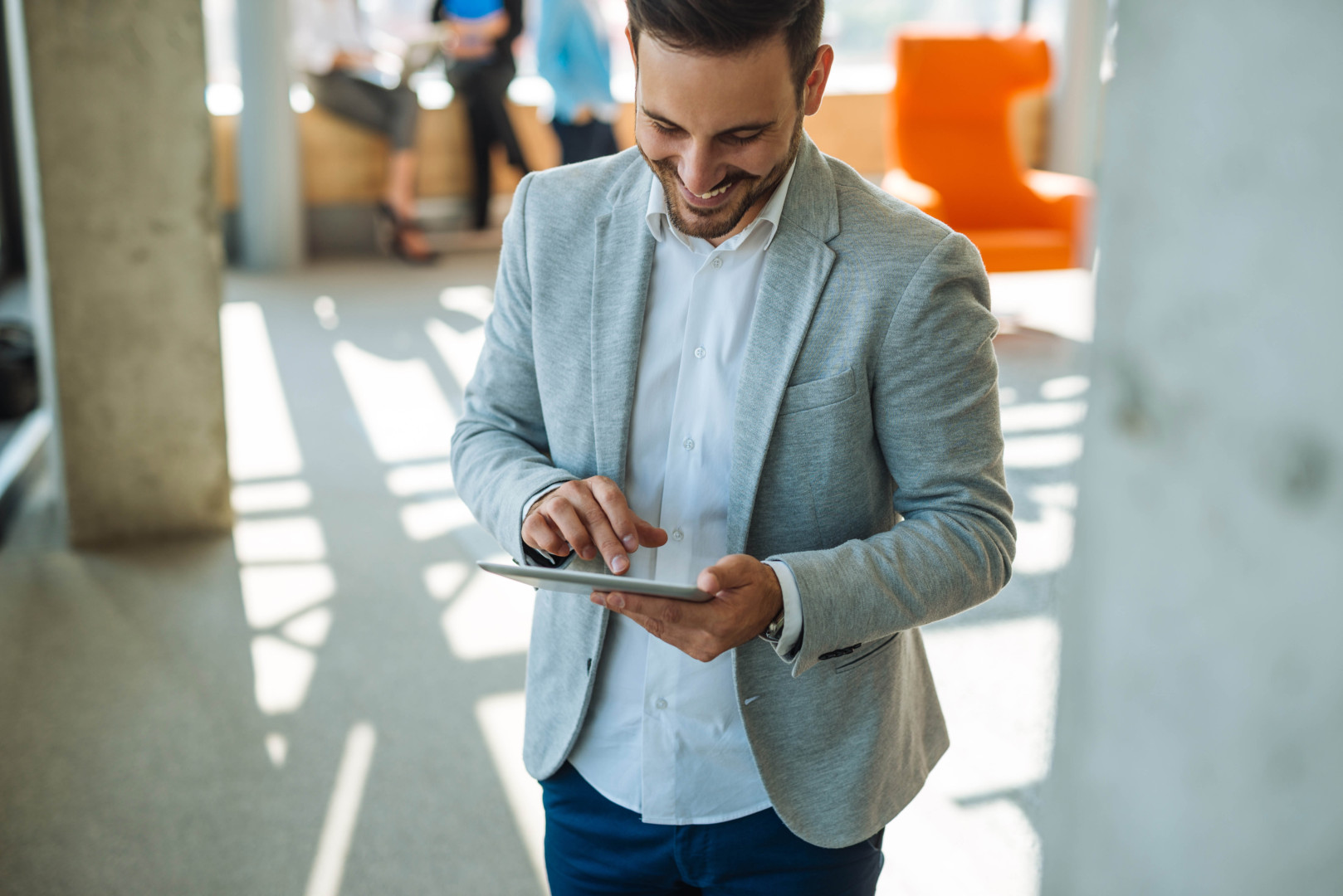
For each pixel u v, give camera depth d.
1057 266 5.53
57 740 2.60
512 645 3.05
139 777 2.47
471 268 7.47
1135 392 0.46
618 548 1.00
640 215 1.09
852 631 0.97
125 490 3.57
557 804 1.21
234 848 2.27
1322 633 0.40
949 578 0.99
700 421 1.07
